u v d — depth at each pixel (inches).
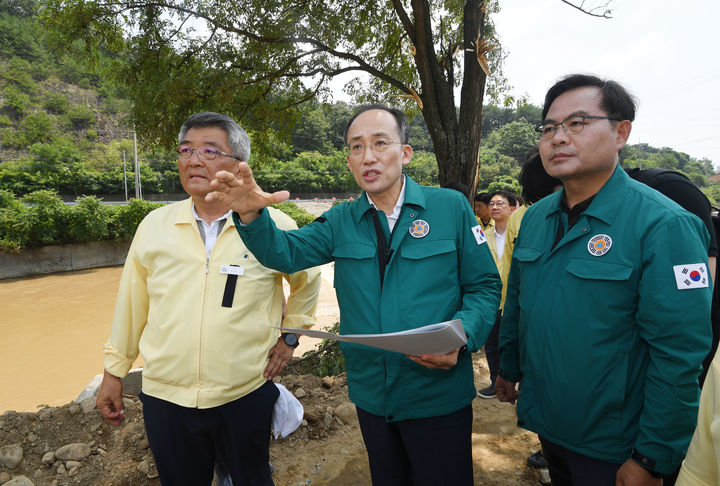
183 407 69.3
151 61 335.6
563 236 58.7
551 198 64.6
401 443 66.5
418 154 3469.5
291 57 338.3
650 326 48.8
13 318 536.4
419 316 60.3
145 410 72.0
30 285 745.0
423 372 60.9
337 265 67.4
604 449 52.8
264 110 350.6
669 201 51.8
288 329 58.9
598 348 52.1
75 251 878.4
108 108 3400.6
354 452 105.3
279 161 3134.8
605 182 56.2
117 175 2372.0
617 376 51.7
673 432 47.4
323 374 167.6
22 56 3462.1
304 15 319.3
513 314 71.2
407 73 387.9
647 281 48.9
